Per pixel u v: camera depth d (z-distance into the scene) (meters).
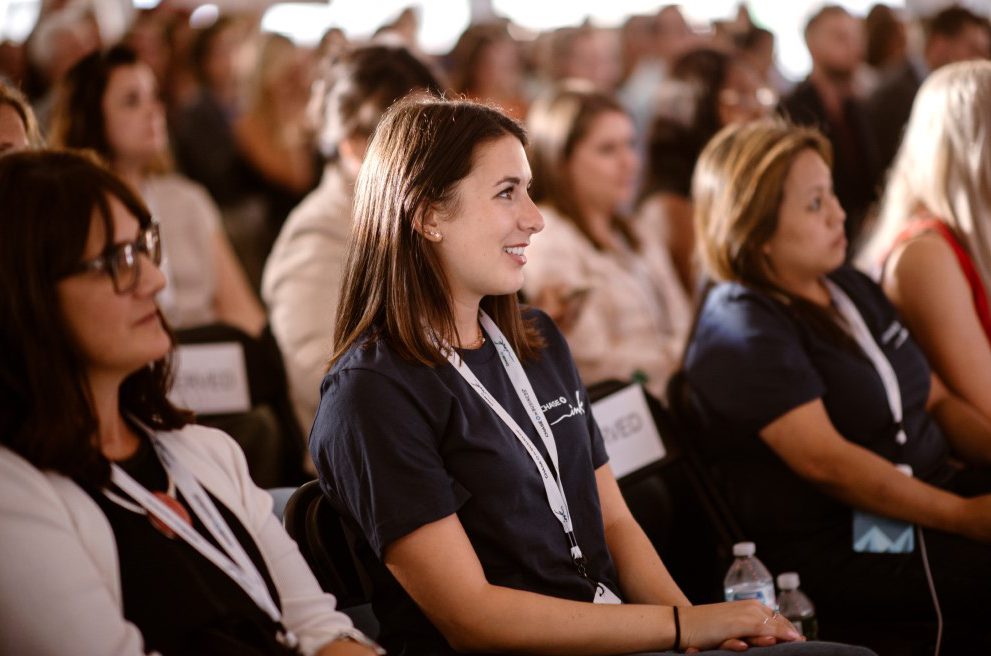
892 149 6.61
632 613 2.08
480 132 2.17
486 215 2.16
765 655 1.93
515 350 2.36
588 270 4.25
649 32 7.79
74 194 1.69
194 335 3.36
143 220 1.79
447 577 2.02
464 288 2.23
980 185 3.29
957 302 3.25
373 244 2.20
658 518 2.91
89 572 1.64
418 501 2.04
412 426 2.07
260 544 1.97
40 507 1.64
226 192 6.07
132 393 1.89
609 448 2.84
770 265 3.04
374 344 2.15
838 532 2.94
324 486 2.15
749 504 3.01
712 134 5.10
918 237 3.32
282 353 3.61
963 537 2.83
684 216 5.17
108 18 7.51
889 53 7.09
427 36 8.80
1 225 1.66
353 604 2.21
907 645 2.83
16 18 6.95
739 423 2.95
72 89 4.08
